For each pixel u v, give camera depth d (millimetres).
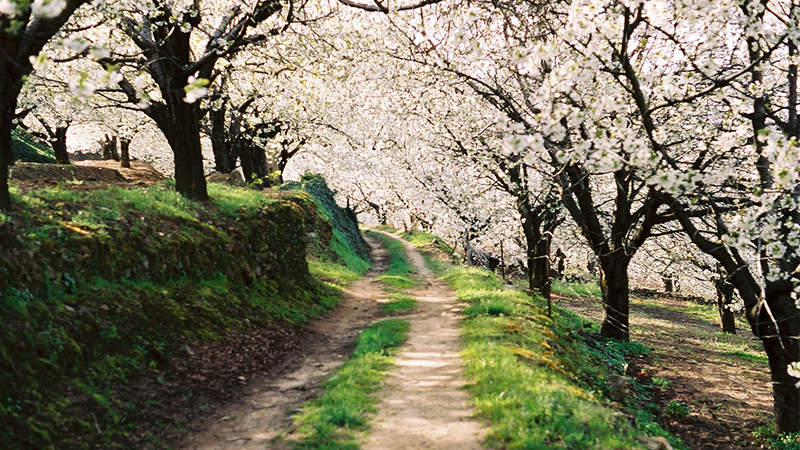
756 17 8078
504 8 10062
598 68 7395
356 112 21328
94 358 6414
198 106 12758
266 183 27219
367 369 7977
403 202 40812
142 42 11469
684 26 10516
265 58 15125
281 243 14289
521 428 5387
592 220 15031
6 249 6297
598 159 6641
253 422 6363
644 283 50000
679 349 17844
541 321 11703
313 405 6648
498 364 7605
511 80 14594
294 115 20109
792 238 7891
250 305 10898
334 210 32594
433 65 11891
